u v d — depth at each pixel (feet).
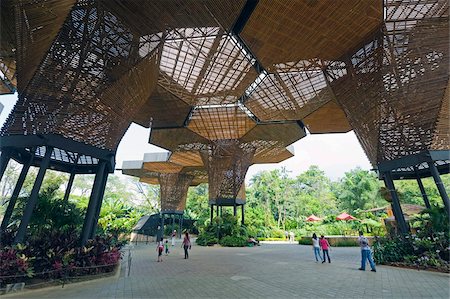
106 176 39.81
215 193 81.92
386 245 35.73
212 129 77.05
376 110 38.29
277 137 81.15
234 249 64.28
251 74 54.24
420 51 35.40
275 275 27.96
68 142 30.91
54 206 35.09
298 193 185.47
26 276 23.32
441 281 23.62
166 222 138.21
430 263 29.43
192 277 27.37
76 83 31.27
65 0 26.76
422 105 34.78
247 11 36.63
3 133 29.48
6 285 21.26
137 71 37.70
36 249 26.50
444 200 32.22
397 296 18.66
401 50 36.32
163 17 35.45
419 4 33.99
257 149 90.58
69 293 20.86
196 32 42.09
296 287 22.06
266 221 135.03
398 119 36.42
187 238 46.93
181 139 82.43
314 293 19.94
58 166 40.50
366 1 32.19
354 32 37.65
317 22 36.14
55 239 28.86
